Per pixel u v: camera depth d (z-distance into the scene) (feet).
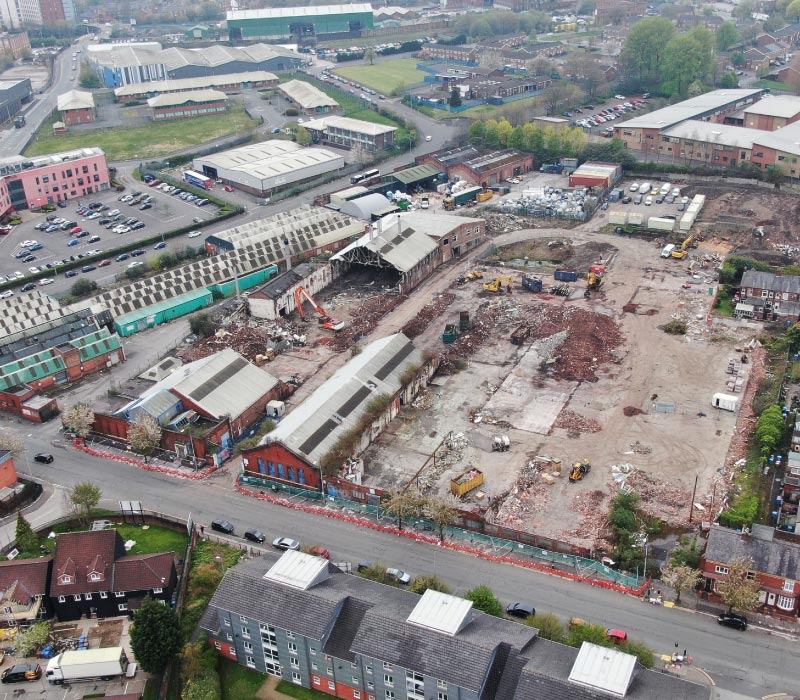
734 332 426.51
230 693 233.55
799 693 220.23
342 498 310.45
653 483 312.09
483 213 617.21
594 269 498.69
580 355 409.08
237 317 463.01
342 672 225.35
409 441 346.54
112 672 237.45
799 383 375.86
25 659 246.06
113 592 258.37
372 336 440.04
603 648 211.00
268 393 376.27
